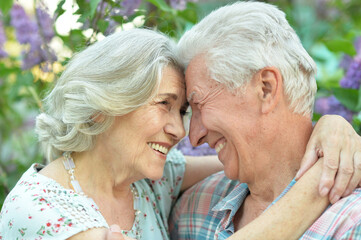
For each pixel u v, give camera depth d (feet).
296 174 6.28
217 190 7.48
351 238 5.48
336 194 5.81
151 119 6.34
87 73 6.35
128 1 7.82
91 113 6.34
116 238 5.67
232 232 6.89
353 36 12.01
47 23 8.19
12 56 10.42
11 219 6.03
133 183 7.30
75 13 7.52
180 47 6.57
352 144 6.00
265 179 6.60
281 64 6.21
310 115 6.56
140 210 7.18
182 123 6.72
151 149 6.56
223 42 6.29
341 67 9.66
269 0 9.86
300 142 6.44
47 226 5.84
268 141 6.37
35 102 9.65
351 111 8.09
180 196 7.99
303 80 6.36
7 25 10.08
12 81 11.09
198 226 7.40
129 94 6.19
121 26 7.76
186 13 8.50
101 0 7.54
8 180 9.40
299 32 10.82
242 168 6.58
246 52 6.18
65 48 8.32
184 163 7.93
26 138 11.53
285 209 5.83
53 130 6.79
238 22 6.30
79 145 6.54
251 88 6.26
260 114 6.30
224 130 6.42
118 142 6.44
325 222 5.76
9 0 8.68
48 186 6.28
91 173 6.66
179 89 6.55
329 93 8.48
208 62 6.33
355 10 11.81
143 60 6.23
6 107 11.16
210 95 6.40
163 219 7.61
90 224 5.91
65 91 6.49
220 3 9.11
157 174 6.61
